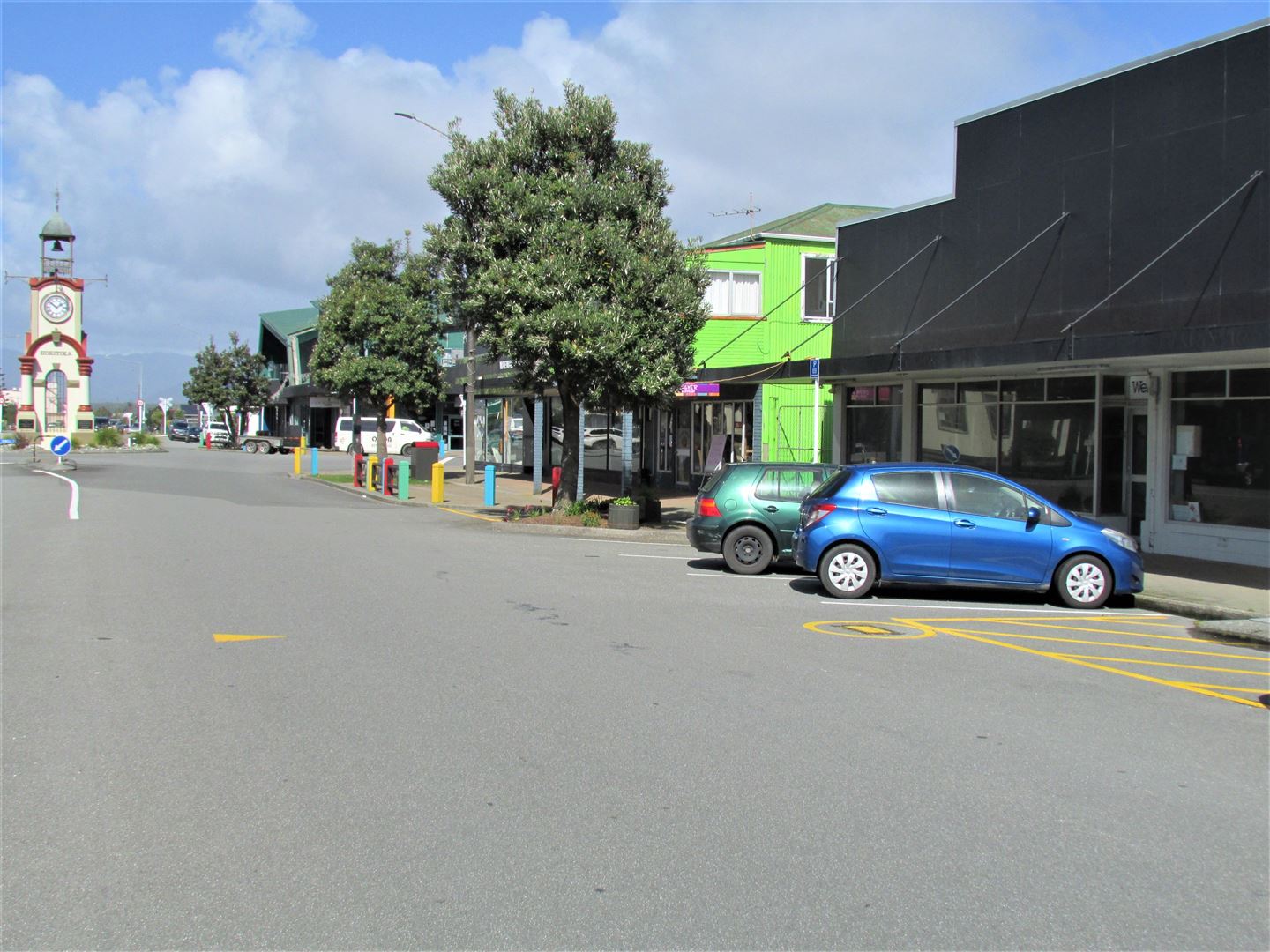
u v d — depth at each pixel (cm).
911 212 1947
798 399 2658
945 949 384
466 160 1986
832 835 488
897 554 1223
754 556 1448
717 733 641
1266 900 431
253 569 1307
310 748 596
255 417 8475
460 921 398
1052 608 1221
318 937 385
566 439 2183
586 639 916
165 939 382
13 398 9044
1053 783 570
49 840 467
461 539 1791
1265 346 1227
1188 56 1459
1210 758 625
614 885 430
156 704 683
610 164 2031
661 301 1938
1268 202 1348
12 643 867
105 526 1808
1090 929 403
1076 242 1623
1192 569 1454
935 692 766
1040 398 1789
